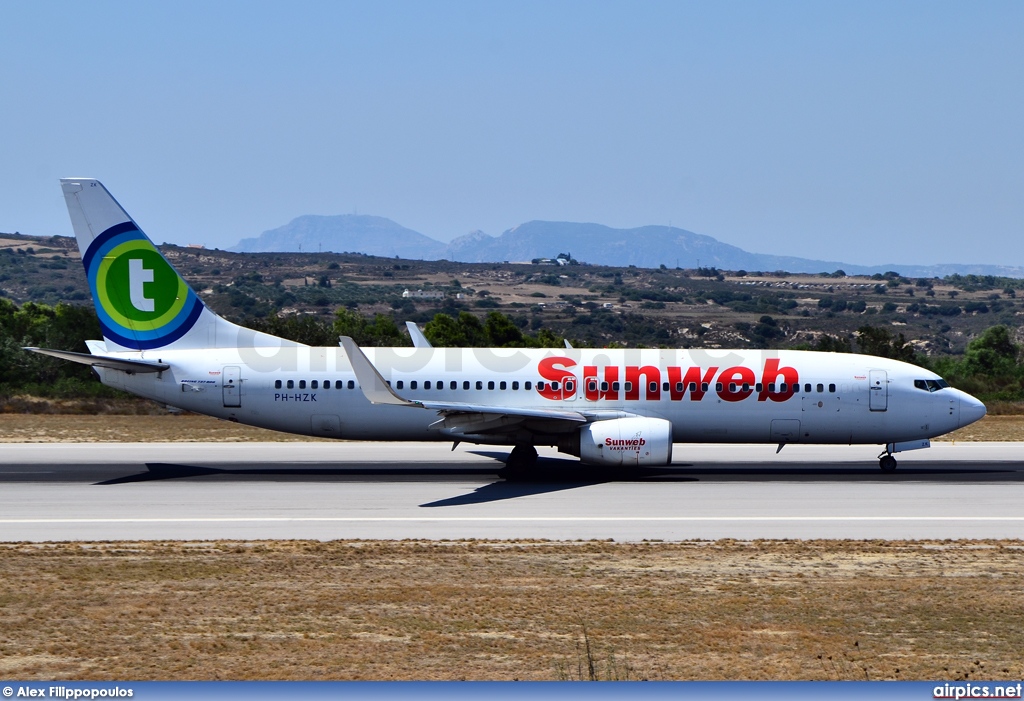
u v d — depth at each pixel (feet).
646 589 270.26
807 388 487.20
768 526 363.15
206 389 485.56
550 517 379.55
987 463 536.42
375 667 208.44
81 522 367.45
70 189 488.02
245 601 257.55
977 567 297.53
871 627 237.86
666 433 459.73
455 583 276.21
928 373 497.05
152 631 232.12
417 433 487.61
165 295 494.18
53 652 217.56
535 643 224.53
